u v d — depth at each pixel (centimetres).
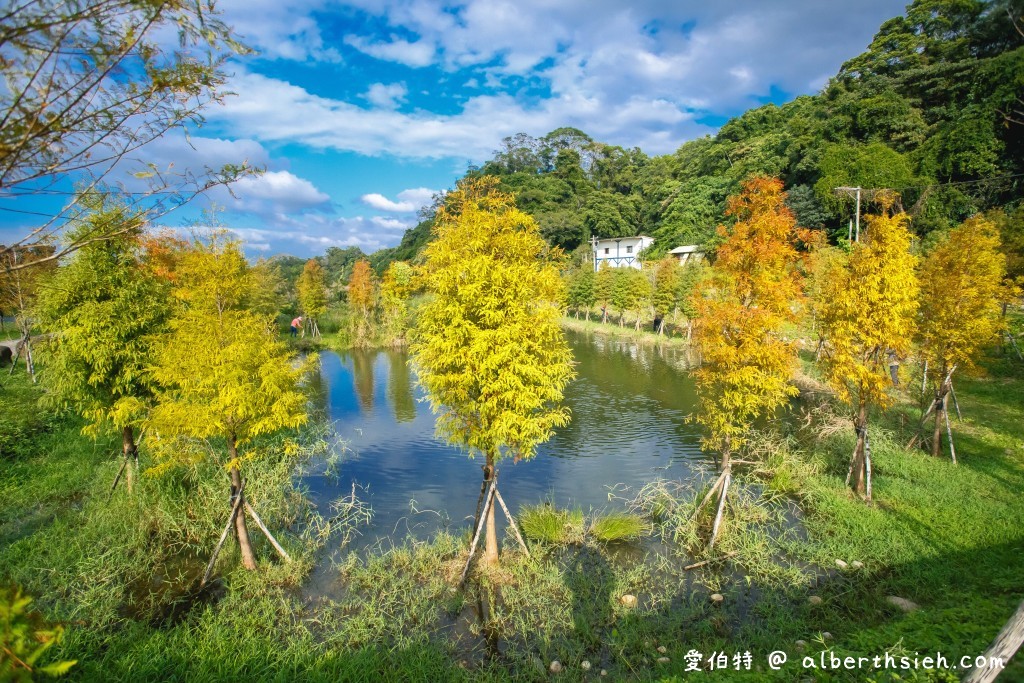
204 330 1068
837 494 1427
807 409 2362
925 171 4231
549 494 1585
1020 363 2588
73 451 1772
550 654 889
